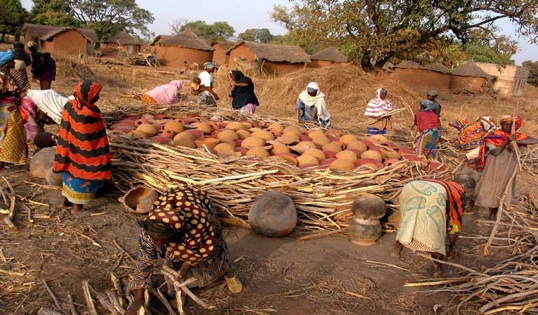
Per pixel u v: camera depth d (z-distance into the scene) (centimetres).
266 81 2033
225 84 1994
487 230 620
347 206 559
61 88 1667
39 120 725
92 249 461
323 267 473
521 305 408
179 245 337
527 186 890
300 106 911
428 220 445
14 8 5200
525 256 493
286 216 517
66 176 518
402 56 2353
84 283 387
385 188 574
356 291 433
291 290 422
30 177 630
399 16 2103
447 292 443
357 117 1664
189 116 839
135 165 595
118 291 382
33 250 445
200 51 4297
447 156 969
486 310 409
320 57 3950
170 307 363
